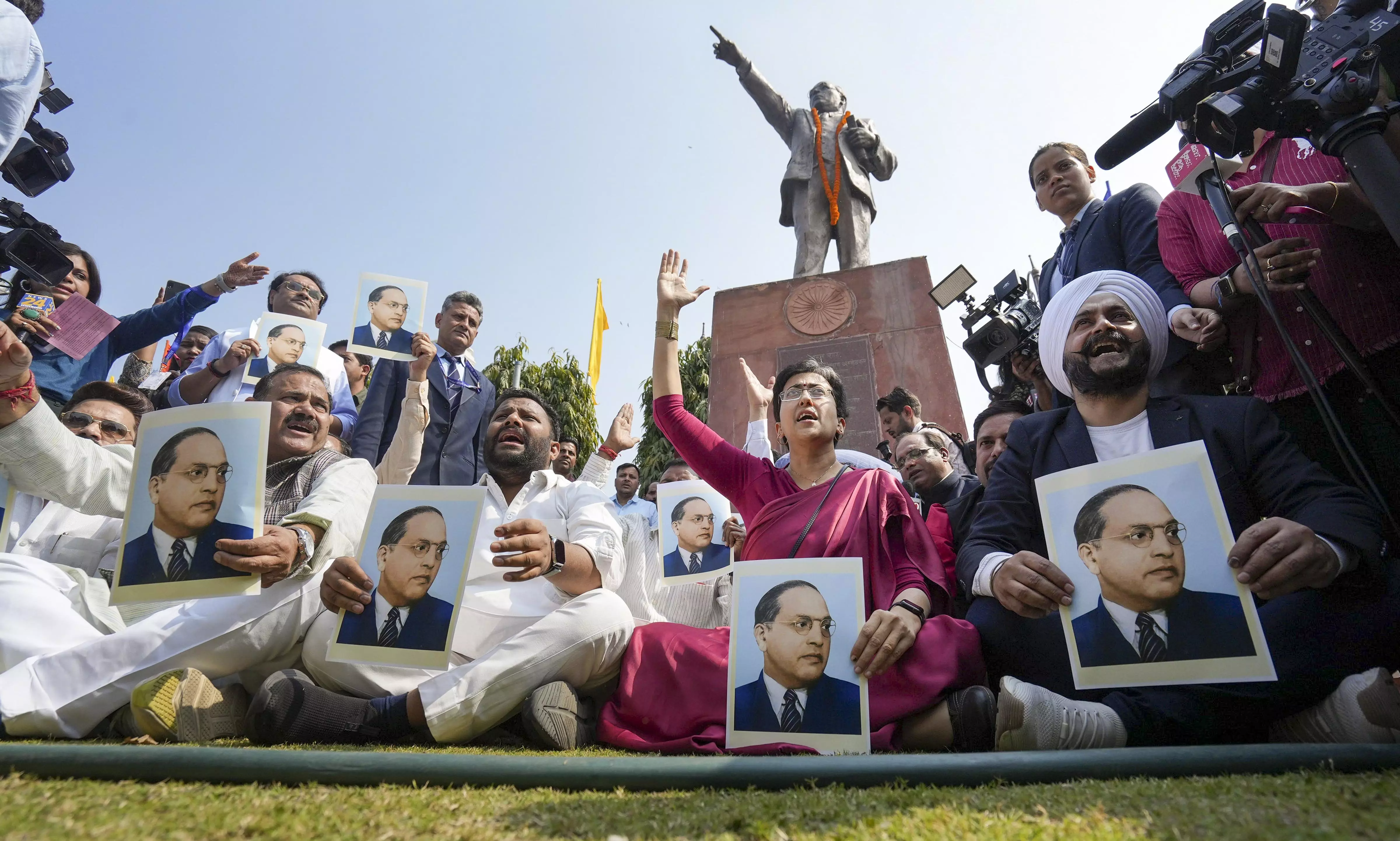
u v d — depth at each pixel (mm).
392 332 4980
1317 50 2324
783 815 1317
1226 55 2564
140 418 4047
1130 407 2770
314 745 2352
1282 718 2137
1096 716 2061
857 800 1448
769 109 11656
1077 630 2156
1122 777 1611
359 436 5254
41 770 1636
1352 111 2201
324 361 5805
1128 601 2117
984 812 1314
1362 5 2326
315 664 2684
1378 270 2846
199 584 2506
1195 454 2156
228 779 1611
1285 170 3252
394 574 2613
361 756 1639
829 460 3562
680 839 1190
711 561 4199
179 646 2533
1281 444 2475
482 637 3025
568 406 16453
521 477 3941
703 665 2684
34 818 1230
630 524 4422
